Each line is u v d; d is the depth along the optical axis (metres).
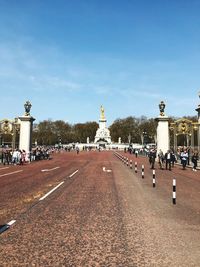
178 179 30.38
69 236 10.59
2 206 15.74
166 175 34.62
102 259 8.48
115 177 31.47
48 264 8.11
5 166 47.09
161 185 25.23
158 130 63.16
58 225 12.02
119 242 9.98
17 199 17.88
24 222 12.44
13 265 8.02
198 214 14.21
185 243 9.90
